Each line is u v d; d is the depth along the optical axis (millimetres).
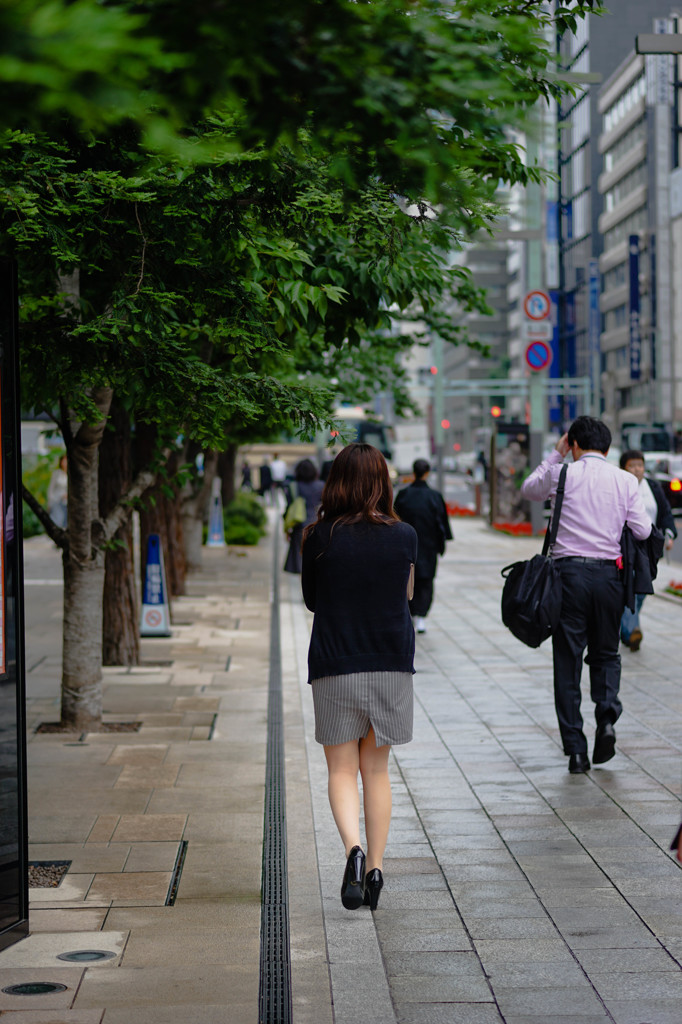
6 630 4344
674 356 59656
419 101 2021
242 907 4758
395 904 4789
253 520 31875
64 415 7816
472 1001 3809
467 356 117375
